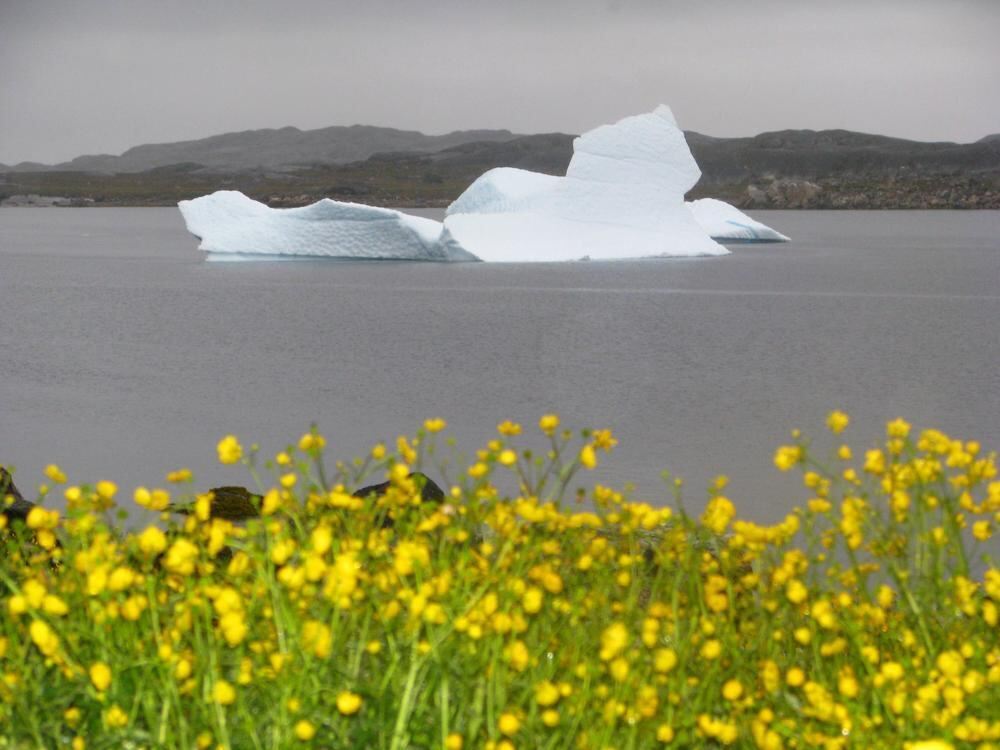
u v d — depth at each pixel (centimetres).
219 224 12250
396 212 11569
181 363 6084
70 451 3416
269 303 9806
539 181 12431
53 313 8969
